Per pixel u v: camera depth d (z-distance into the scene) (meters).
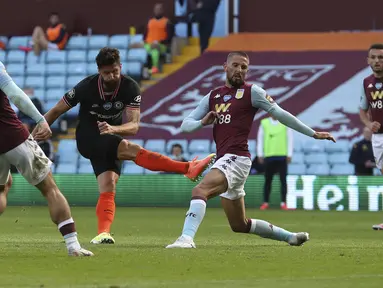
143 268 20.52
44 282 18.00
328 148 70.69
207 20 82.25
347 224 44.53
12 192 66.00
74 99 28.66
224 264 21.48
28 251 25.06
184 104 78.56
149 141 71.88
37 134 21.94
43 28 90.12
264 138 60.44
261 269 20.53
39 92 79.25
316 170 68.69
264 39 85.69
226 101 27.20
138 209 61.44
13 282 17.98
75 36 84.75
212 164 27.55
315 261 22.45
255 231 28.11
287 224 44.47
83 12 89.31
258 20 86.88
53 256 23.22
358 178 62.47
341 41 84.69
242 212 27.61
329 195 62.66
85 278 18.70
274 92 79.69
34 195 65.75
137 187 65.00
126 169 70.06
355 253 24.97
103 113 28.59
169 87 80.56
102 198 29.58
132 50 81.06
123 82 28.47
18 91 21.45
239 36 85.94
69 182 65.06
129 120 28.39
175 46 84.38
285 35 85.88
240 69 27.05
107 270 20.11
